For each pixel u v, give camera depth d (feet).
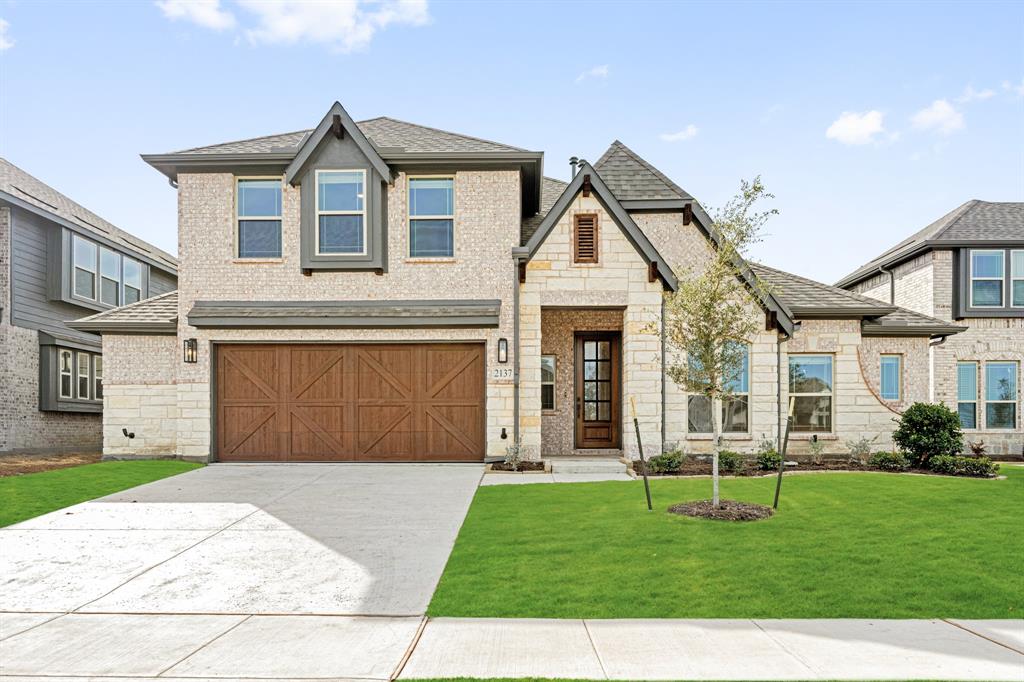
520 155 45.62
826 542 25.05
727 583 20.90
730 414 48.03
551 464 43.78
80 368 71.82
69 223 66.95
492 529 27.71
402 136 50.44
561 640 16.94
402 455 46.09
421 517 30.22
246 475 41.14
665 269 46.03
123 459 48.21
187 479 39.70
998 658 15.78
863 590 20.26
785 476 40.57
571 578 21.49
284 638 17.35
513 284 45.88
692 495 33.96
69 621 18.78
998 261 62.23
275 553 24.95
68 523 29.25
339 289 46.39
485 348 46.09
